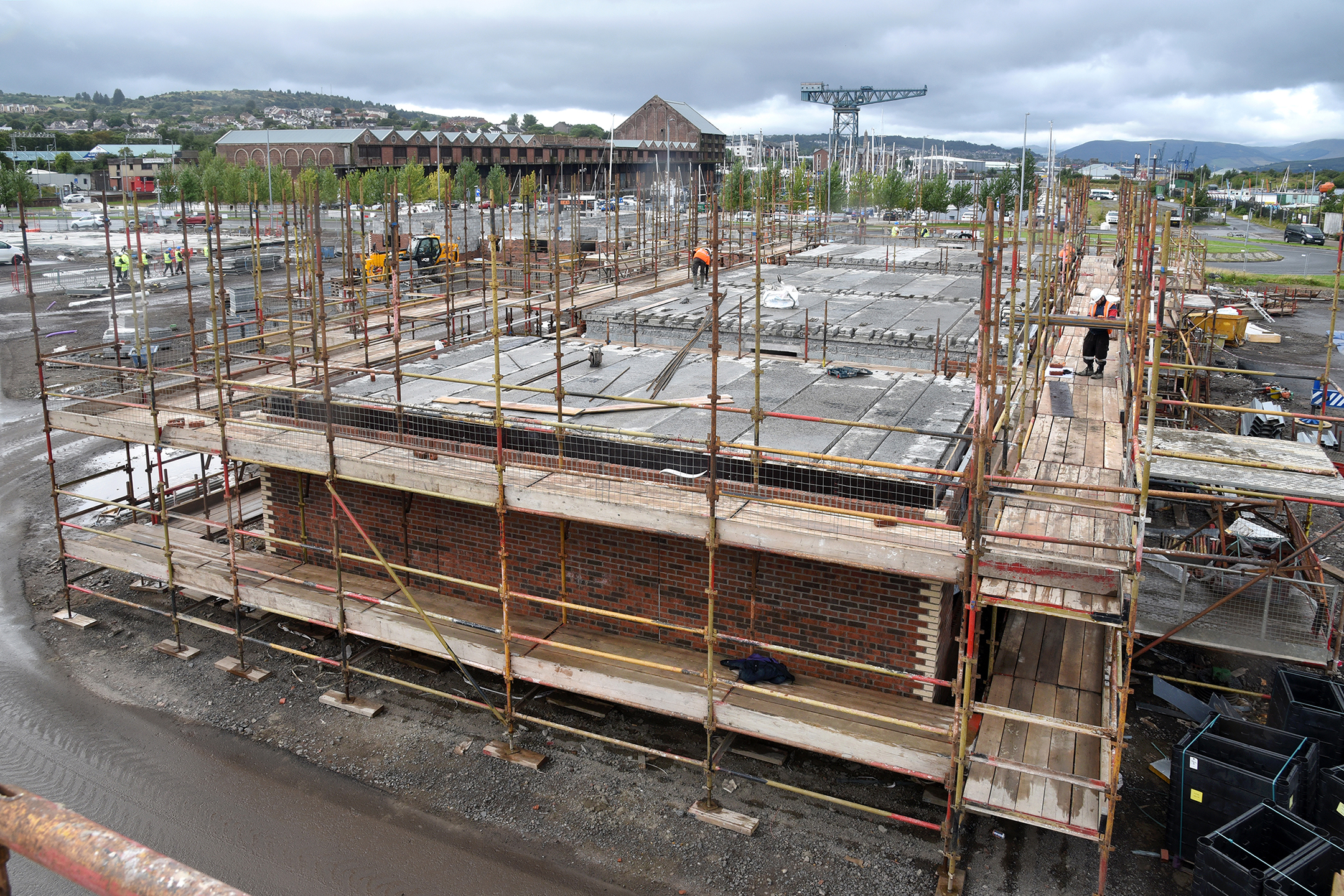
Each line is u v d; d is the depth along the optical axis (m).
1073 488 8.76
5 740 12.84
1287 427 23.86
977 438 8.92
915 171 126.00
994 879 10.38
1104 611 8.88
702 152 123.12
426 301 21.84
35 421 28.39
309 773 12.27
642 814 11.51
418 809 11.59
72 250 63.44
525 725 13.34
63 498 22.19
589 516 11.36
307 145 95.88
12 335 38.53
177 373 14.42
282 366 17.89
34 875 10.52
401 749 12.80
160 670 14.77
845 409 14.28
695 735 13.09
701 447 12.10
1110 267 34.00
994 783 9.93
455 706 13.82
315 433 13.94
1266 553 15.98
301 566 15.40
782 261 33.00
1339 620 13.12
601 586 13.48
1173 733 13.18
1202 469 11.86
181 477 23.59
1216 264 63.12
